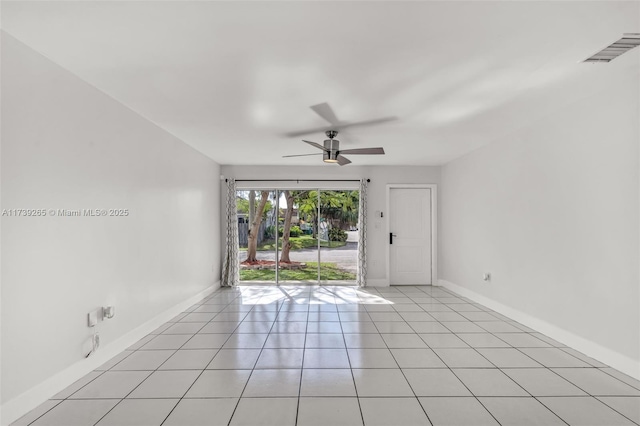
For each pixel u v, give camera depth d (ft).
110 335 10.78
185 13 6.41
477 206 18.10
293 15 6.49
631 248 9.39
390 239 23.30
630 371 9.47
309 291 21.26
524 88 10.05
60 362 8.71
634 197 9.30
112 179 10.85
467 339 12.55
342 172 23.03
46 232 8.29
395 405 8.08
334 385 9.05
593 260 10.62
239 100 10.90
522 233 14.20
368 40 7.40
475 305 17.63
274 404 8.11
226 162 21.88
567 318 11.78
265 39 7.35
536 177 13.25
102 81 9.55
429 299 19.06
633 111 9.29
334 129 14.19
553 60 8.36
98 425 7.25
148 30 7.00
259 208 23.36
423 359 10.75
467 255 19.31
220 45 7.59
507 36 7.27
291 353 11.26
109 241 10.72
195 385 9.05
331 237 23.47
